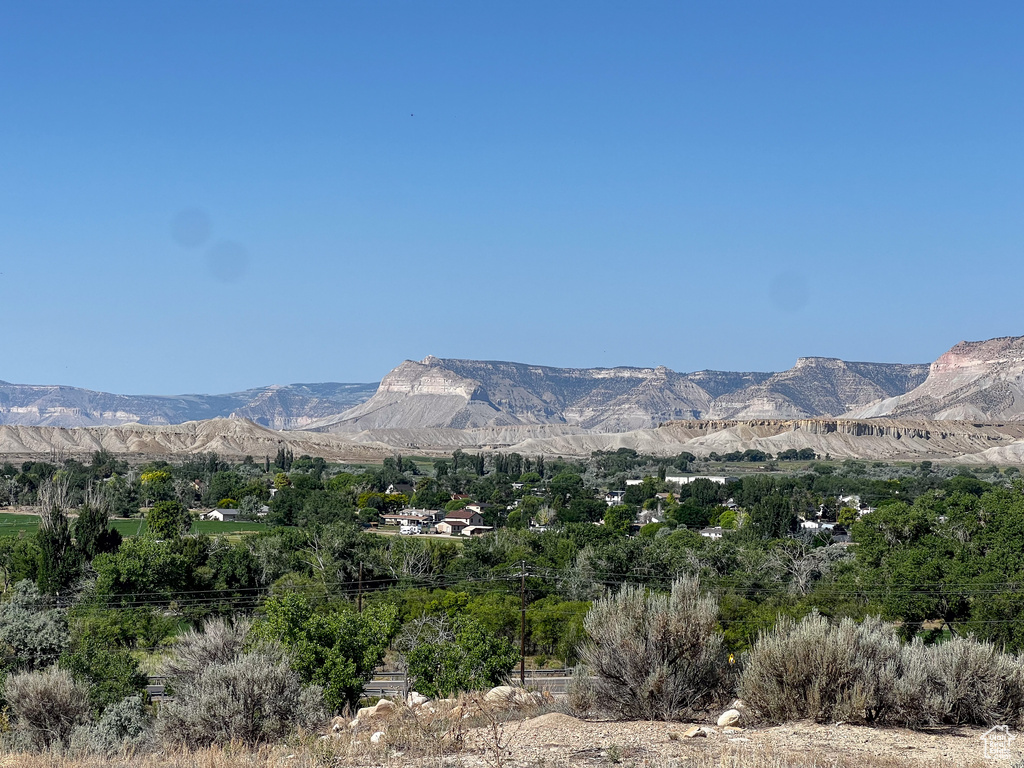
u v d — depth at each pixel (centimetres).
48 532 6600
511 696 2025
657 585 6347
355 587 6769
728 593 5678
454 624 4519
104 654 3331
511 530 9506
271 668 2133
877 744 1577
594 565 6975
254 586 6944
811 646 1780
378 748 1631
